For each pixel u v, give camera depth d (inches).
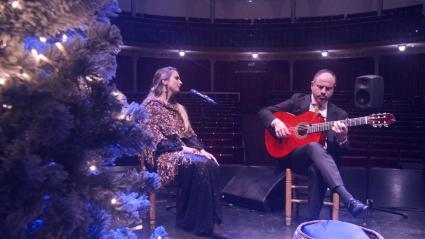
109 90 44.0
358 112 440.5
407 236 122.6
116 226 53.2
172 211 146.9
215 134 352.5
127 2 693.3
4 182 35.0
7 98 37.2
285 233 124.1
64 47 41.4
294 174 133.3
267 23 678.5
